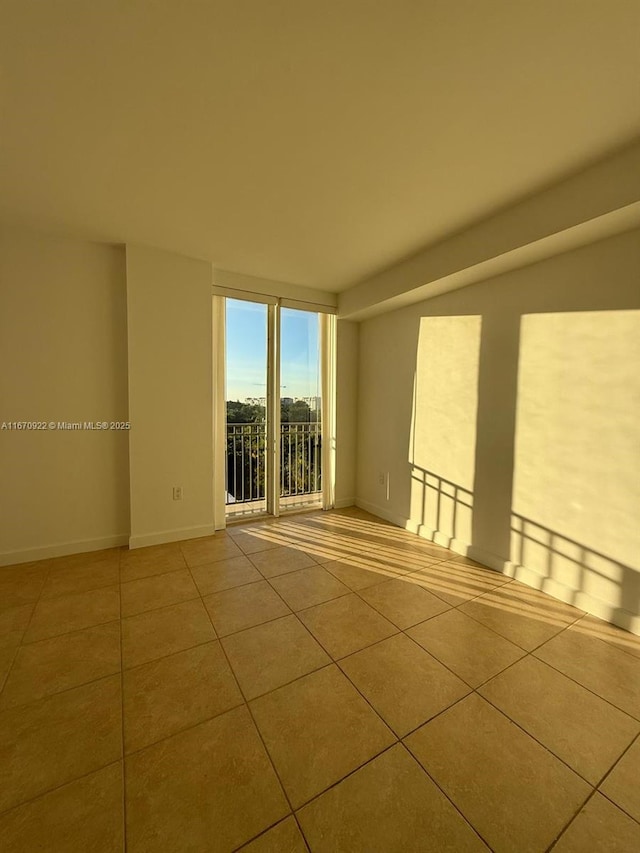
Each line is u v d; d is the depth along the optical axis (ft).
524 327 7.66
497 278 8.19
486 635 6.01
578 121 4.75
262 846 3.12
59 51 3.84
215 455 10.69
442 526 9.86
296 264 9.80
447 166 5.72
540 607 6.84
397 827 3.27
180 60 3.95
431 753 3.96
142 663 5.28
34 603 6.81
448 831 3.24
